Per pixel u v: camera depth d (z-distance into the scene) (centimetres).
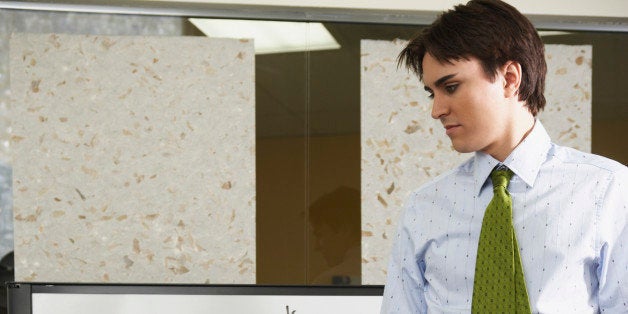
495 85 127
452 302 135
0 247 325
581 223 125
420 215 144
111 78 330
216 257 334
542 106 134
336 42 341
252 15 336
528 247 127
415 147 344
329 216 339
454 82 127
